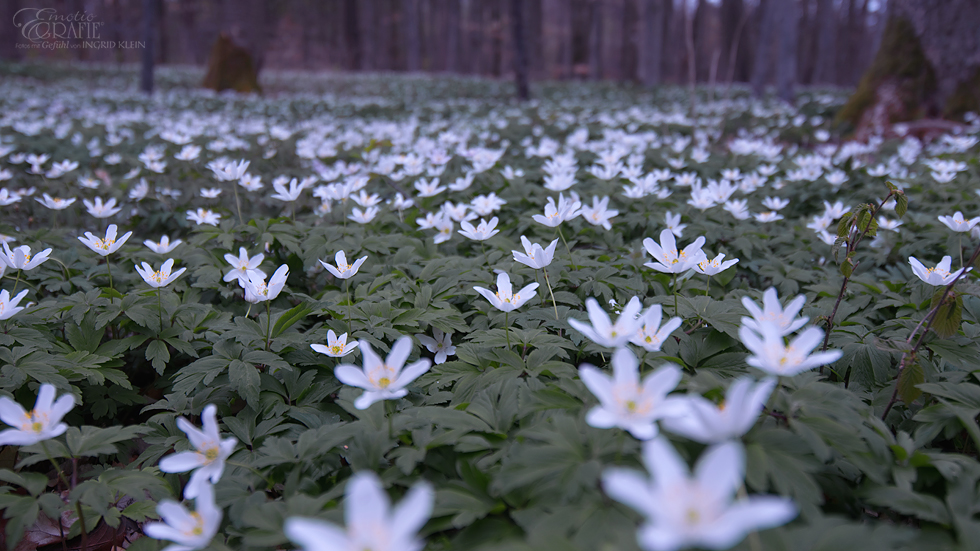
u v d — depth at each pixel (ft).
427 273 13.32
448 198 20.85
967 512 6.40
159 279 10.85
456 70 150.51
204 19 158.30
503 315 11.23
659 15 97.09
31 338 10.19
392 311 11.29
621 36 141.08
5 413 6.70
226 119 45.73
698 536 3.97
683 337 9.66
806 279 14.20
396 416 7.76
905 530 5.53
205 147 31.27
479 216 17.84
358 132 39.63
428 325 11.64
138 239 17.01
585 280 12.50
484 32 179.11
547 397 7.60
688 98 75.72
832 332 10.57
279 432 9.37
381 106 56.65
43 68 105.19
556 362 9.00
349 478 7.62
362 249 14.78
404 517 4.21
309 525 4.26
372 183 23.53
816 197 21.54
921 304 11.35
